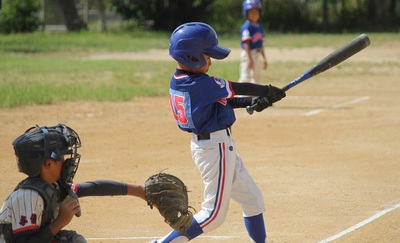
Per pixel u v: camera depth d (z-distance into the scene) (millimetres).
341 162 25250
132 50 75500
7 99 37094
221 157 13383
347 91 44312
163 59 66000
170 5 102062
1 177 22875
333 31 101438
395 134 30359
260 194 14086
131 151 26922
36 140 10578
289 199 20453
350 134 30469
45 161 10602
